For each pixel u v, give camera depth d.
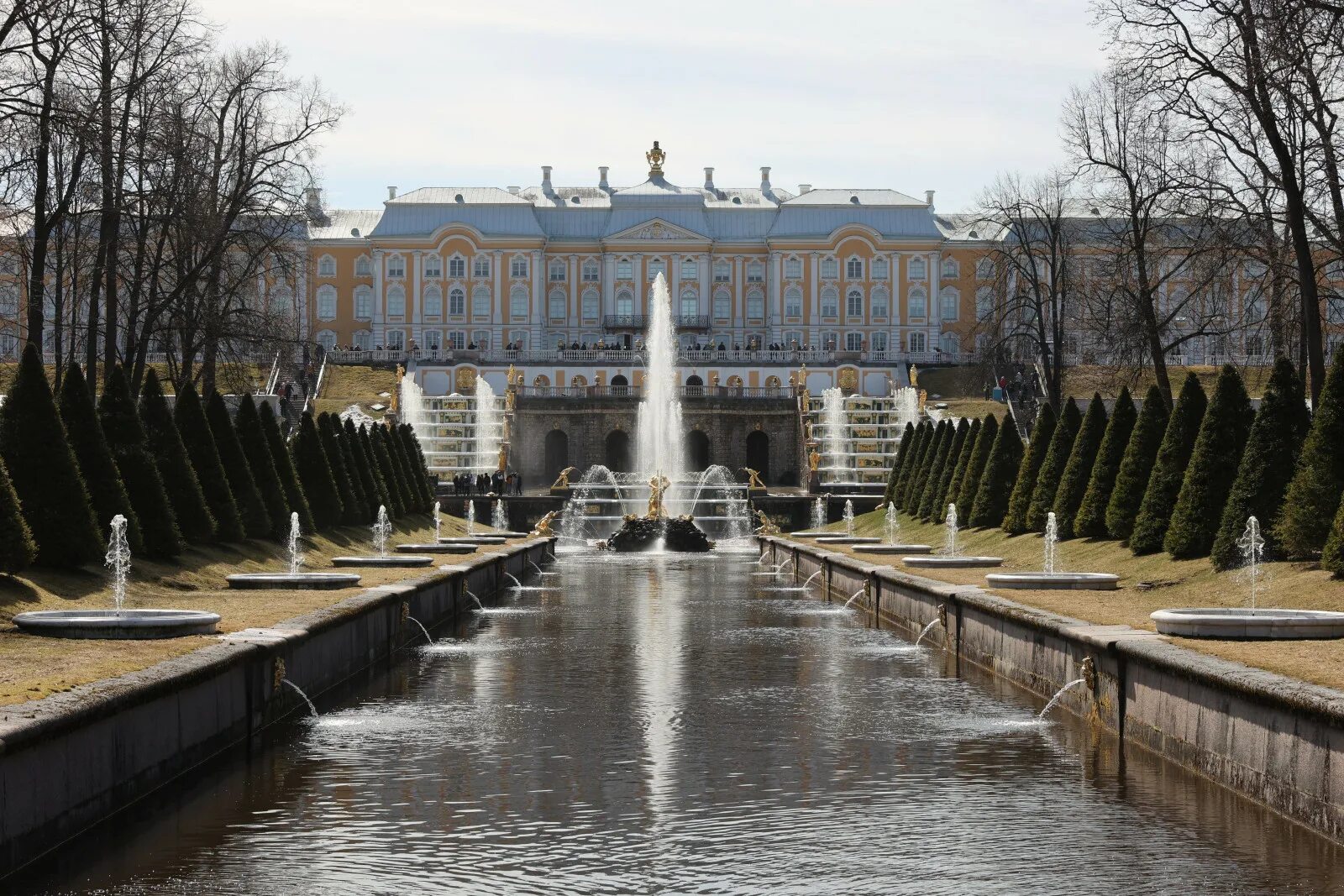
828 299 167.62
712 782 19.42
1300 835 16.22
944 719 24.03
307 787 18.97
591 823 17.28
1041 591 32.59
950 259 169.25
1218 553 32.69
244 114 62.47
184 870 15.28
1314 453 30.72
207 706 19.84
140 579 32.31
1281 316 48.94
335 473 55.53
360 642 28.83
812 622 39.62
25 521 28.84
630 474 108.38
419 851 16.03
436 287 166.25
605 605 44.97
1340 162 43.69
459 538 60.91
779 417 123.44
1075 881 14.98
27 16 42.16
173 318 57.97
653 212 170.00
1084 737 22.31
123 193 49.91
